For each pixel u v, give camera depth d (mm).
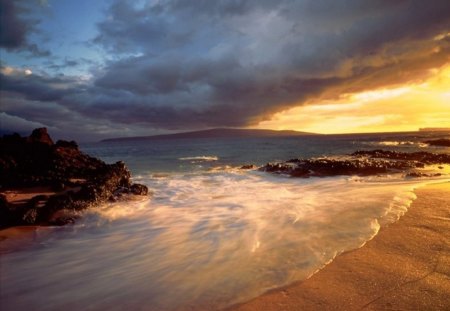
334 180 14312
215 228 7180
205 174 18484
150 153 47750
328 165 16562
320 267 4566
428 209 7477
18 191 12047
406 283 3932
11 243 6961
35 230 7820
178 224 7891
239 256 5281
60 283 4922
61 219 8492
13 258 6113
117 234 7441
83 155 20078
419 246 5129
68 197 9516
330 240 5691
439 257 4645
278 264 4797
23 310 4191
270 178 16062
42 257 6129
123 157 39156
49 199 9172
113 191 12117
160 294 4230
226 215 8422
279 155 35094
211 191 12695
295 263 4777
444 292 3676
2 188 12383
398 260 4629
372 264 4547
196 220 8133
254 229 6793
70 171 16297
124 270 5223
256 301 3766
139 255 5879
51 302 4344
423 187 10703
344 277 4199
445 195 9023
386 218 6887
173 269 5016
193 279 4566
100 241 6980
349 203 8703
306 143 71500
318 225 6691
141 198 11539
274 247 5559
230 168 22141
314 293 3838
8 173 14344
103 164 19781
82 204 9625
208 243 6141
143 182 15742
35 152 17672
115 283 4734
